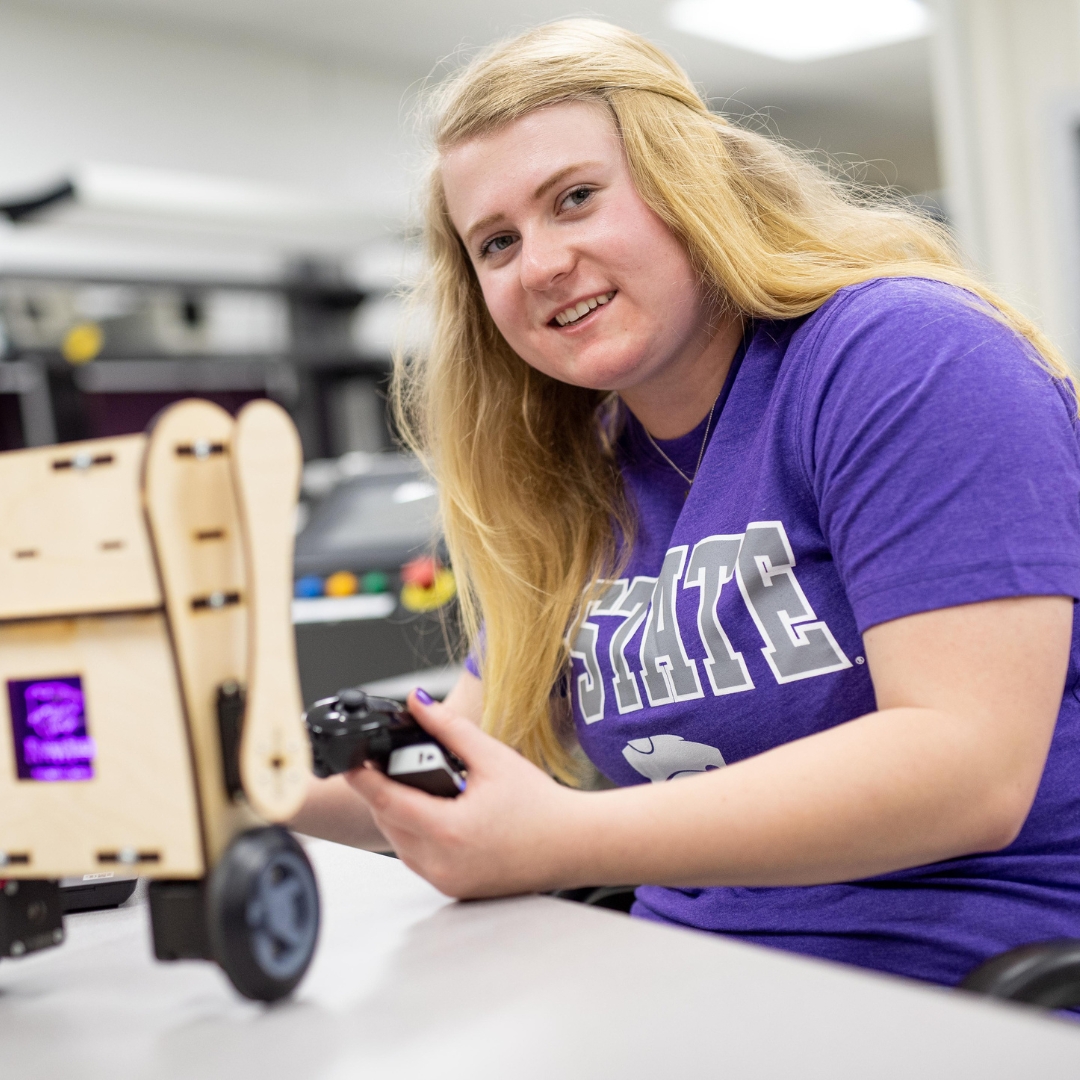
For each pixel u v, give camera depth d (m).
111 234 4.46
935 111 8.22
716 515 1.01
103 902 0.85
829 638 0.94
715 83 7.40
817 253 1.07
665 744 1.04
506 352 1.21
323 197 4.58
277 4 5.73
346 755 0.69
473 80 1.02
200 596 0.57
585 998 0.55
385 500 2.79
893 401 0.84
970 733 0.75
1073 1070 0.44
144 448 0.54
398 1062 0.50
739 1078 0.45
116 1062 0.54
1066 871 0.90
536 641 1.15
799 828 0.72
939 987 0.88
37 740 0.60
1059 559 0.78
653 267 1.02
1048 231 4.14
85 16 5.68
